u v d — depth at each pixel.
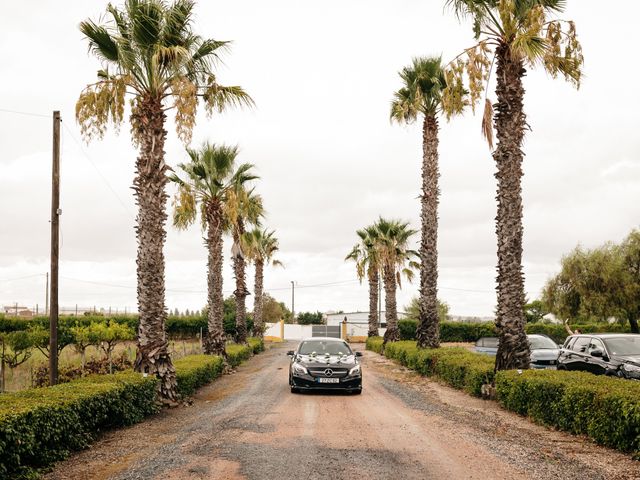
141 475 6.80
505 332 13.95
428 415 11.38
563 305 35.38
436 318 23.36
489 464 7.20
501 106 14.21
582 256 34.94
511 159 14.08
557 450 8.02
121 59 13.01
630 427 7.70
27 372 20.05
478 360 16.20
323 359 15.30
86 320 45.97
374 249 37.94
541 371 11.59
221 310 24.55
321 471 6.86
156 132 13.43
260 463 7.29
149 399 11.52
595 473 6.75
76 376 17.61
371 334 46.22
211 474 6.78
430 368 19.86
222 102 14.88
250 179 24.75
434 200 23.33
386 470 6.90
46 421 7.39
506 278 14.02
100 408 9.20
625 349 13.45
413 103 23.02
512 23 14.05
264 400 13.84
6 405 7.30
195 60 14.30
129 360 22.92
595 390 8.62
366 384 17.80
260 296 45.78
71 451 8.09
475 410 12.12
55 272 13.12
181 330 55.34
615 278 33.09
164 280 13.49
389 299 36.94
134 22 12.90
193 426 10.28
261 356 35.44
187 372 14.30
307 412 11.77
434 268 23.34
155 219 13.33
